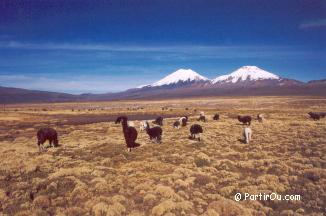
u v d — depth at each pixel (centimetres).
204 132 3806
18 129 5553
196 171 1931
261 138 3216
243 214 1316
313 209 1391
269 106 11975
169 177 1769
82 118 8156
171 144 2859
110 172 1919
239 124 4825
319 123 4653
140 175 1825
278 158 2250
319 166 2016
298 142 2900
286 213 1337
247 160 2245
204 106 14025
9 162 2252
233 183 1703
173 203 1380
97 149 2712
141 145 2814
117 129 4650
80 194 1533
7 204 1441
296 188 1634
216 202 1401
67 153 2591
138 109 11862
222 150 2602
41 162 2244
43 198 1453
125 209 1355
